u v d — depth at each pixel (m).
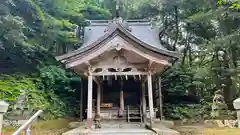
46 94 12.38
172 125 10.44
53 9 15.19
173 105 14.16
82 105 12.27
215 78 14.10
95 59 9.09
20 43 11.26
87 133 7.16
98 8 19.28
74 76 15.30
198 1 15.62
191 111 13.27
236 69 12.56
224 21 13.58
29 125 3.73
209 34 15.67
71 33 13.80
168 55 8.66
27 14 12.12
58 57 8.48
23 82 11.41
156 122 10.40
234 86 13.44
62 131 8.80
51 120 10.96
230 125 10.51
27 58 12.64
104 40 8.55
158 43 10.67
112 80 14.33
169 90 14.69
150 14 18.69
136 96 14.42
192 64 17.89
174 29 18.95
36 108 10.48
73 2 16.08
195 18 14.88
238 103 3.20
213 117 12.13
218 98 12.70
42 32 13.46
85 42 10.95
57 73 13.50
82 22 16.33
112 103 13.29
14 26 10.24
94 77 10.08
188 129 9.37
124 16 19.20
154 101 13.45
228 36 12.45
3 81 10.68
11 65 12.88
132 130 8.05
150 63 8.72
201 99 14.18
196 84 14.29
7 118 9.29
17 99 9.89
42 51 13.77
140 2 18.19
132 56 9.25
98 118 11.20
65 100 13.59
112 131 7.73
